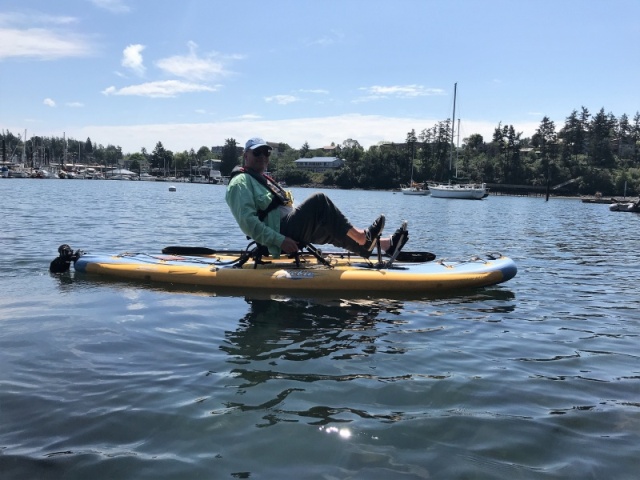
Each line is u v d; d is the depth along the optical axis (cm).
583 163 9438
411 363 365
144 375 333
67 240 1047
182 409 286
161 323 448
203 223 1650
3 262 734
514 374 351
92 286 581
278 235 548
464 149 10619
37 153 12319
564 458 245
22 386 312
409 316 488
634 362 382
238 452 244
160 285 586
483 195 5850
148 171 14100
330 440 256
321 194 568
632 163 9994
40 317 459
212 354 374
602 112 10394
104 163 15238
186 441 253
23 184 5769
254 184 562
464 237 1423
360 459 240
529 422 280
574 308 554
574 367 369
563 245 1264
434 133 10238
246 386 318
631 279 753
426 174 10094
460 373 349
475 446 254
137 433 260
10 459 234
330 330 438
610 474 233
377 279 568
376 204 4016
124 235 1200
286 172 11256
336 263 624
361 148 12162
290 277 566
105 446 247
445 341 419
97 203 2608
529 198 7806
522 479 227
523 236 1505
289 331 433
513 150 9481
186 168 13450
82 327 432
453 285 583
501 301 573
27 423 267
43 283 595
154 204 2800
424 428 271
